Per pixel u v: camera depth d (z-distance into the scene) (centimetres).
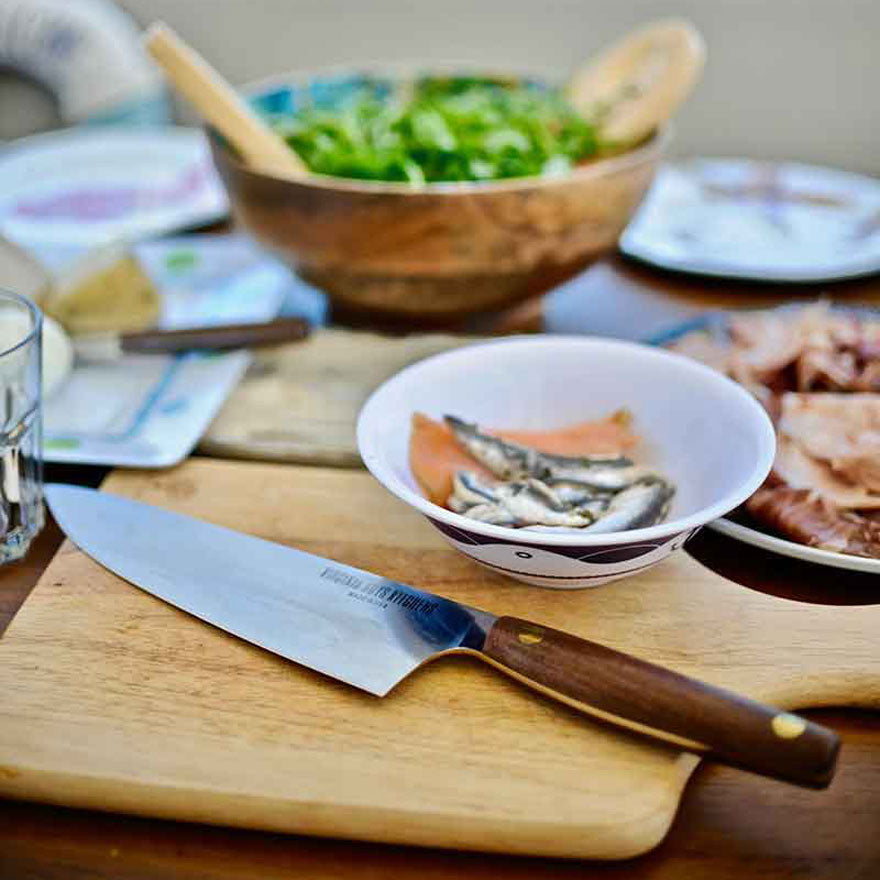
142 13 206
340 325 104
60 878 51
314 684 59
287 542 72
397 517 75
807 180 132
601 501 67
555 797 52
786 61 197
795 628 63
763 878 51
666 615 64
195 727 56
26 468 72
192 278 113
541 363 77
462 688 59
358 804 52
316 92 115
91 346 95
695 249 115
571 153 103
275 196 90
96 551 69
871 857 52
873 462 71
